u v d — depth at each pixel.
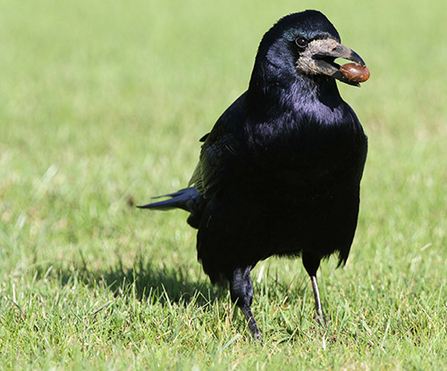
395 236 10.92
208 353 6.97
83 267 9.85
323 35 7.31
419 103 22.39
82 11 46.97
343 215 7.90
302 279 9.46
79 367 6.36
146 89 24.91
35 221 12.02
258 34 38.94
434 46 34.56
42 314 7.84
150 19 44.06
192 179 9.02
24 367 6.51
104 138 17.66
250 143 7.39
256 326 7.78
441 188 13.28
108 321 7.62
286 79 7.29
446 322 7.64
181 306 8.15
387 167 14.84
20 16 44.16
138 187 13.55
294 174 7.33
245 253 7.96
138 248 10.74
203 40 36.69
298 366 6.57
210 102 22.48
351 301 8.45
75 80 26.45
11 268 9.77
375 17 44.66
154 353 6.73
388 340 7.23
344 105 7.48
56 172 14.35
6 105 21.30
